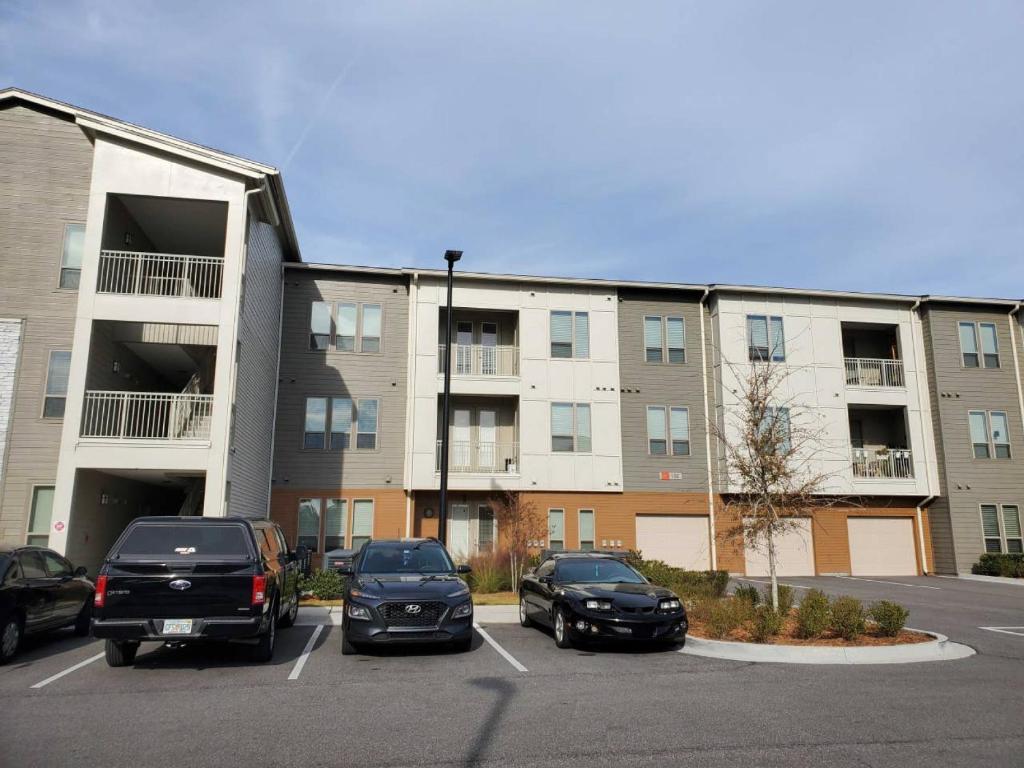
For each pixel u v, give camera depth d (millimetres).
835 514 25828
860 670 9250
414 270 24078
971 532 25438
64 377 17172
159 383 20828
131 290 17938
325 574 16141
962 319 27000
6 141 17969
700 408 25156
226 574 8961
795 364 25469
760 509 13070
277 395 23141
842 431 25359
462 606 10281
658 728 6469
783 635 11148
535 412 23984
